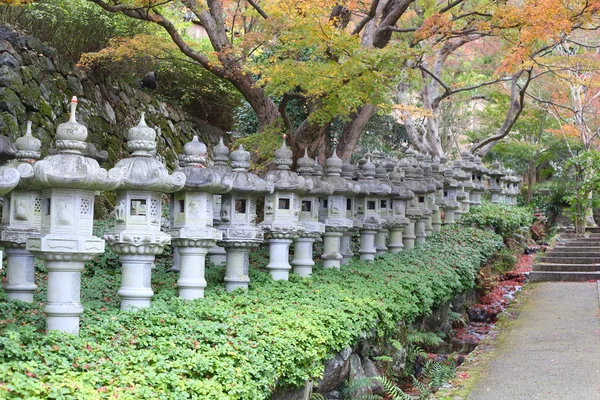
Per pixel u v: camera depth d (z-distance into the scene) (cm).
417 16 2011
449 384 805
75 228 576
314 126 1281
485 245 1605
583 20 1295
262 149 1278
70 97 1403
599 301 1362
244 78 1288
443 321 1216
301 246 991
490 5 1327
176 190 674
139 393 475
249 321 673
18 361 487
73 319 581
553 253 1973
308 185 940
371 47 1130
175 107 1841
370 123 2164
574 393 743
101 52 1312
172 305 695
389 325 884
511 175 2572
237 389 527
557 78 2283
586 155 2331
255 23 1547
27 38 1313
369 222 1194
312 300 822
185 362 542
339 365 747
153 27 1648
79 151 582
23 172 569
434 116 2122
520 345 995
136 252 668
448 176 1769
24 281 673
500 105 2606
